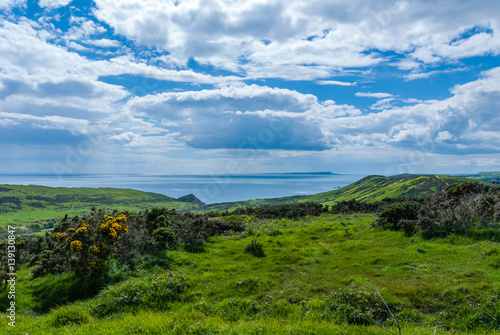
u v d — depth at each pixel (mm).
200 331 5742
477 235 10844
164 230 12836
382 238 13305
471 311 6016
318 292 7965
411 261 9523
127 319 6773
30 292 9438
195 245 13969
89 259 10094
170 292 8469
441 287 7031
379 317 6285
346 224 18297
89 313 7730
